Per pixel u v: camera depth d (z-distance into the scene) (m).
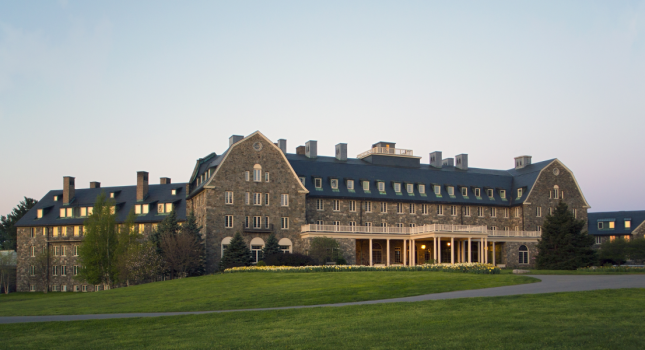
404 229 75.69
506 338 18.94
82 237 83.38
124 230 70.62
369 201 78.56
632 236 95.00
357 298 33.56
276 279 47.34
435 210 82.19
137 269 63.97
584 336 18.73
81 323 25.77
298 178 73.75
